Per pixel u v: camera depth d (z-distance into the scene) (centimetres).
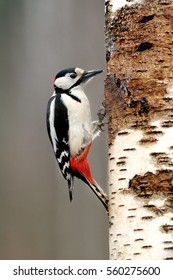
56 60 2167
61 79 1245
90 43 2133
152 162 936
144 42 974
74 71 1237
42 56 2198
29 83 2194
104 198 1068
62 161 1216
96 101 1925
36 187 2012
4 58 2252
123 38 988
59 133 1217
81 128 1209
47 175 2034
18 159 2070
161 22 973
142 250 916
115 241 945
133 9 987
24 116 2153
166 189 927
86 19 2152
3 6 2292
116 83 985
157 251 911
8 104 2178
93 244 1917
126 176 946
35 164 2058
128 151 952
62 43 2169
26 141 2105
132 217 930
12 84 2205
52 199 1989
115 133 974
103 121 1211
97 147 1912
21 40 2256
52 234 1944
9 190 2009
